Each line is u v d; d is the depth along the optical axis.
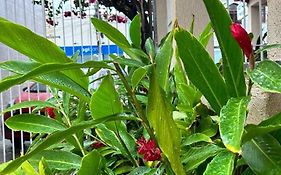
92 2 4.68
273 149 0.81
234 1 3.94
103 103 0.90
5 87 0.72
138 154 1.06
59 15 4.75
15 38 0.81
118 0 5.06
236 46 0.88
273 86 0.78
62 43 4.40
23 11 4.96
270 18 1.92
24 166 0.97
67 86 0.94
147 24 5.31
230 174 0.73
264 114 1.50
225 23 0.88
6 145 4.18
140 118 0.87
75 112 1.64
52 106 1.31
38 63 0.89
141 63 0.95
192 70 0.89
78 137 1.18
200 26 3.11
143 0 5.36
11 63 0.90
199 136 0.96
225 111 0.76
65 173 1.29
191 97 1.15
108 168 1.13
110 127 1.06
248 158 0.80
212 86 0.89
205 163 0.97
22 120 1.17
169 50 0.95
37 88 3.66
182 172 0.75
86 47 4.25
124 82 0.86
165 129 0.74
